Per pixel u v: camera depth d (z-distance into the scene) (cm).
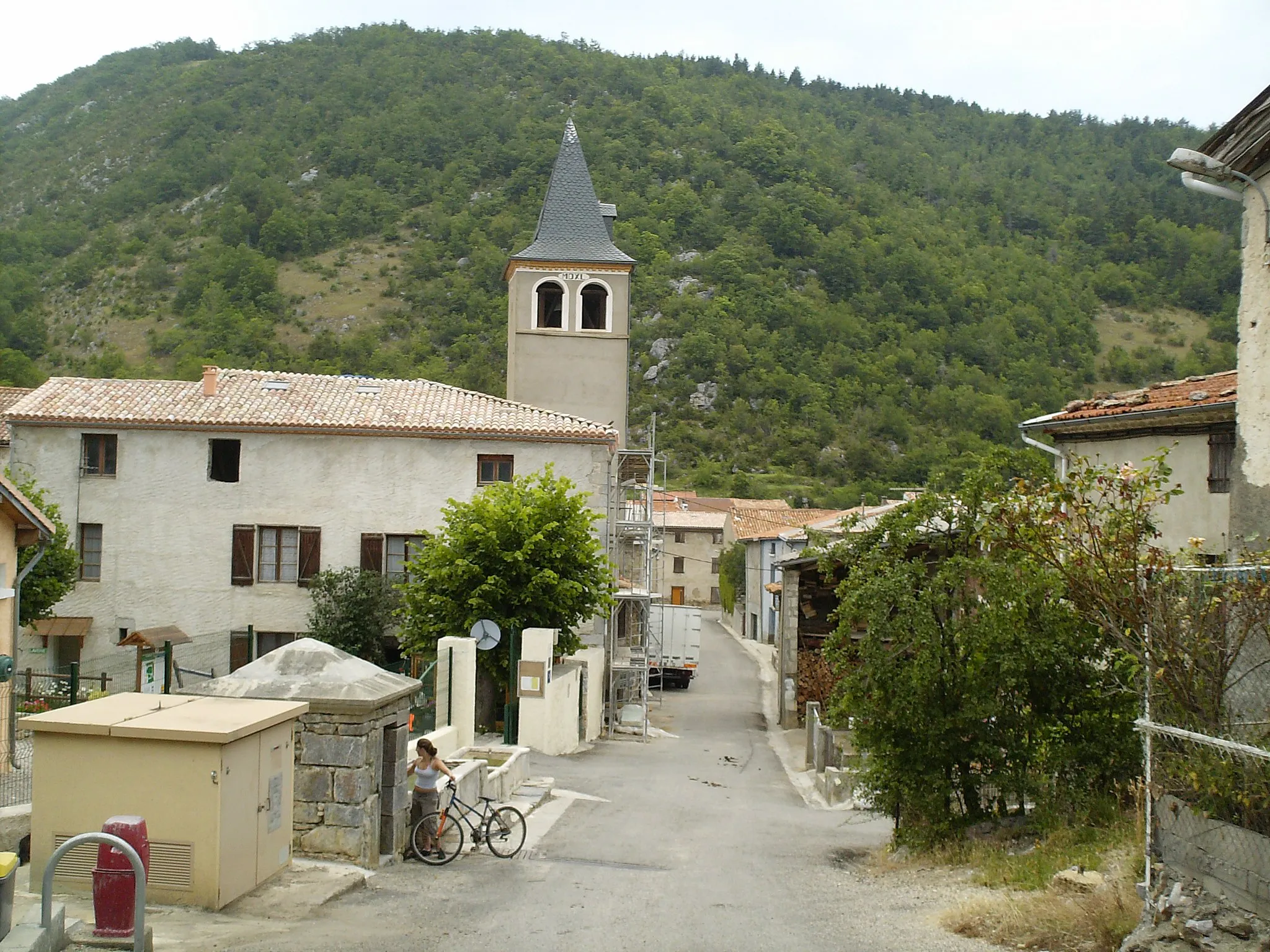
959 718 1285
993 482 1320
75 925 714
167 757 859
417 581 2852
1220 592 843
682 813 1748
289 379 3512
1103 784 1302
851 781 1978
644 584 3784
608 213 4378
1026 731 1310
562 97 14825
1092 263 11462
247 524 3188
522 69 15650
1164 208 12275
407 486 3203
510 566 2672
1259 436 1081
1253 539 1080
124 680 3062
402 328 10375
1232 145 1103
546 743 2478
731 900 1052
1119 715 1277
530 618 2644
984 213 12725
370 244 12469
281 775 973
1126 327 10175
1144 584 931
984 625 1249
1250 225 1102
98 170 14262
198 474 3197
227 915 847
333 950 779
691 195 11744
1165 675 840
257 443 3203
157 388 3388
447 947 820
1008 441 8575
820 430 9125
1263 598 789
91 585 3177
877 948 839
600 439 3216
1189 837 807
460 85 15138
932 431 8831
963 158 15362
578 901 1023
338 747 1088
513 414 3344
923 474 8156
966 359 9712
